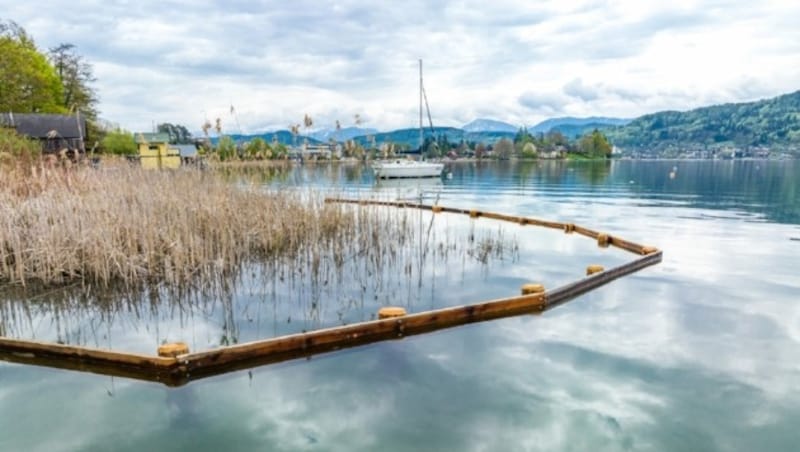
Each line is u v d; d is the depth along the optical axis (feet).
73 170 31.78
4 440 8.88
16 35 106.83
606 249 27.58
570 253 26.53
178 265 19.85
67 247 20.70
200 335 14.58
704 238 30.99
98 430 9.25
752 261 24.29
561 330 14.62
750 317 15.78
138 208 24.72
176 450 8.58
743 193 62.23
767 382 11.23
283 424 9.49
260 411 10.00
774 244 28.91
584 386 11.00
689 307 16.83
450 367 12.07
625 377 11.46
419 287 19.89
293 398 10.56
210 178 31.40
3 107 94.63
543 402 10.29
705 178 92.48
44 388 11.07
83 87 128.57
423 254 25.71
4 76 94.99
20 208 23.27
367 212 30.07
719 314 16.08
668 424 9.44
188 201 26.66
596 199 56.49
